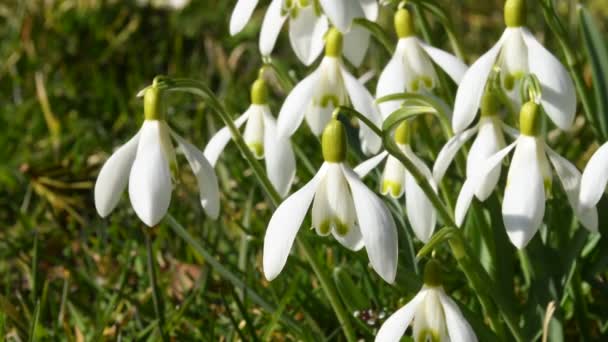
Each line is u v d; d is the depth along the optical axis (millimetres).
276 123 430
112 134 666
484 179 386
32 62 744
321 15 428
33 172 584
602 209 420
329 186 367
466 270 379
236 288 476
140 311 469
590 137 571
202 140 625
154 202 370
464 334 361
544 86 387
